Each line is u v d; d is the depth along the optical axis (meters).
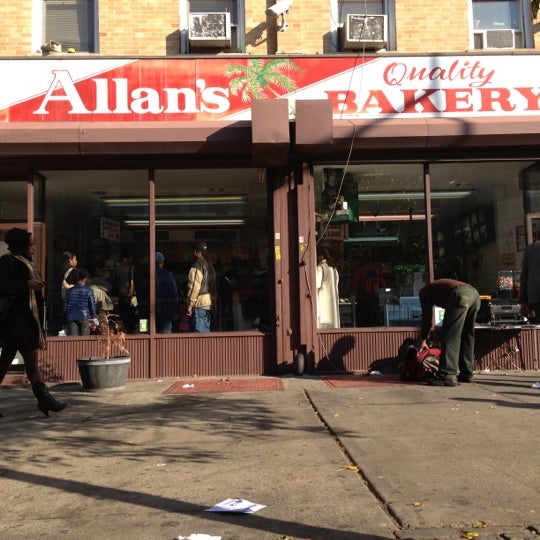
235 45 9.47
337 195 9.21
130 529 3.67
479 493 4.09
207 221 9.25
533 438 5.33
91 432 5.89
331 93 8.99
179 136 8.53
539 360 8.91
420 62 9.03
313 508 3.91
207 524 3.71
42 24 9.38
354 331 8.97
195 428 5.94
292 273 9.02
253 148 8.35
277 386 8.00
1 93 8.79
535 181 9.33
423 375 8.04
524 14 9.55
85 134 8.47
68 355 8.88
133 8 9.25
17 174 9.20
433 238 9.23
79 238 9.25
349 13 9.52
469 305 7.66
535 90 9.05
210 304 9.20
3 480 4.58
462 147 8.89
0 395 7.95
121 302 9.12
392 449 5.09
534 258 7.62
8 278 6.43
